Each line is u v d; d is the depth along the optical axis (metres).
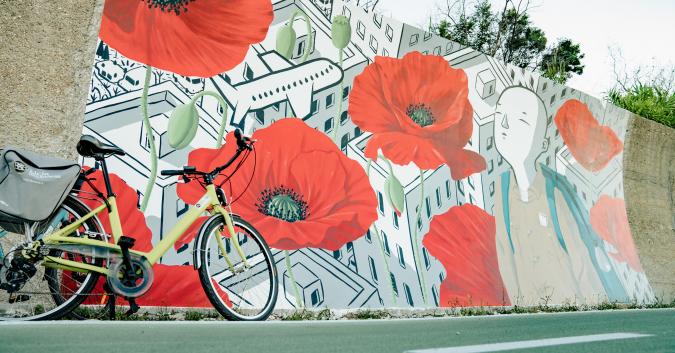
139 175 5.55
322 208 6.54
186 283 5.46
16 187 3.99
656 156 11.35
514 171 8.73
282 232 6.14
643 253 10.44
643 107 13.21
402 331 4.11
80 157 5.30
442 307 7.02
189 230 5.68
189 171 4.82
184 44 6.09
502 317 5.69
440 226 7.50
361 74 7.30
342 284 6.36
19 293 4.18
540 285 8.27
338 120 6.96
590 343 3.81
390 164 7.28
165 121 5.81
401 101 7.62
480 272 7.62
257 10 6.59
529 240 8.50
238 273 5.26
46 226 4.17
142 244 5.42
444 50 8.22
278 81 6.60
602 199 10.10
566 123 9.81
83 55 5.47
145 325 3.83
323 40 7.05
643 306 9.41
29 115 5.13
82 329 3.49
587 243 9.41
